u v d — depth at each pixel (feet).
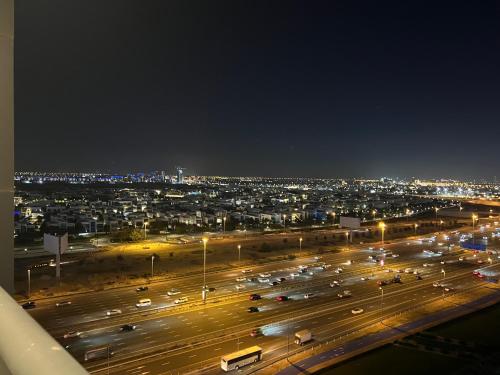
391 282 167.22
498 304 142.10
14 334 5.08
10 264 14.05
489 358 99.66
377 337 110.63
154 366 90.68
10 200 14.07
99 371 87.76
